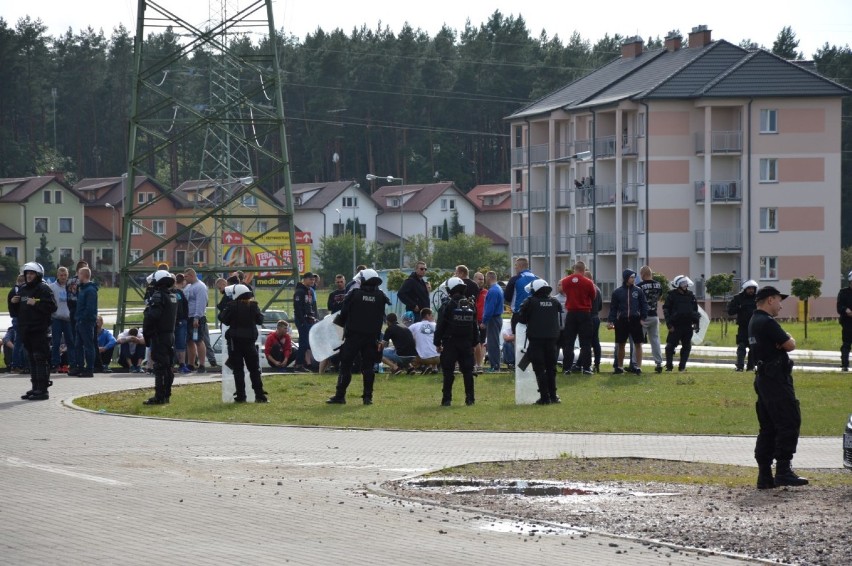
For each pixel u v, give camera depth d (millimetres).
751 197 108062
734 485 18422
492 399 31859
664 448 22891
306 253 76000
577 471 19766
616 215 112125
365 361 30719
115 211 181375
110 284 164000
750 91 106938
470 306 30500
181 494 16844
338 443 23266
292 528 14531
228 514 15367
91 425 25375
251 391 31078
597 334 38594
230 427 25688
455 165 195625
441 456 21516
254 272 53125
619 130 110812
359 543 13695
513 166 129875
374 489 17562
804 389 34938
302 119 188875
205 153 63188
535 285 30719
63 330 37500
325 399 31719
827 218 108875
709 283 86250
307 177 192875
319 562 12625
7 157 191250
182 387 34375
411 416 27922
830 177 108688
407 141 193625
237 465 20078
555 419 27484
